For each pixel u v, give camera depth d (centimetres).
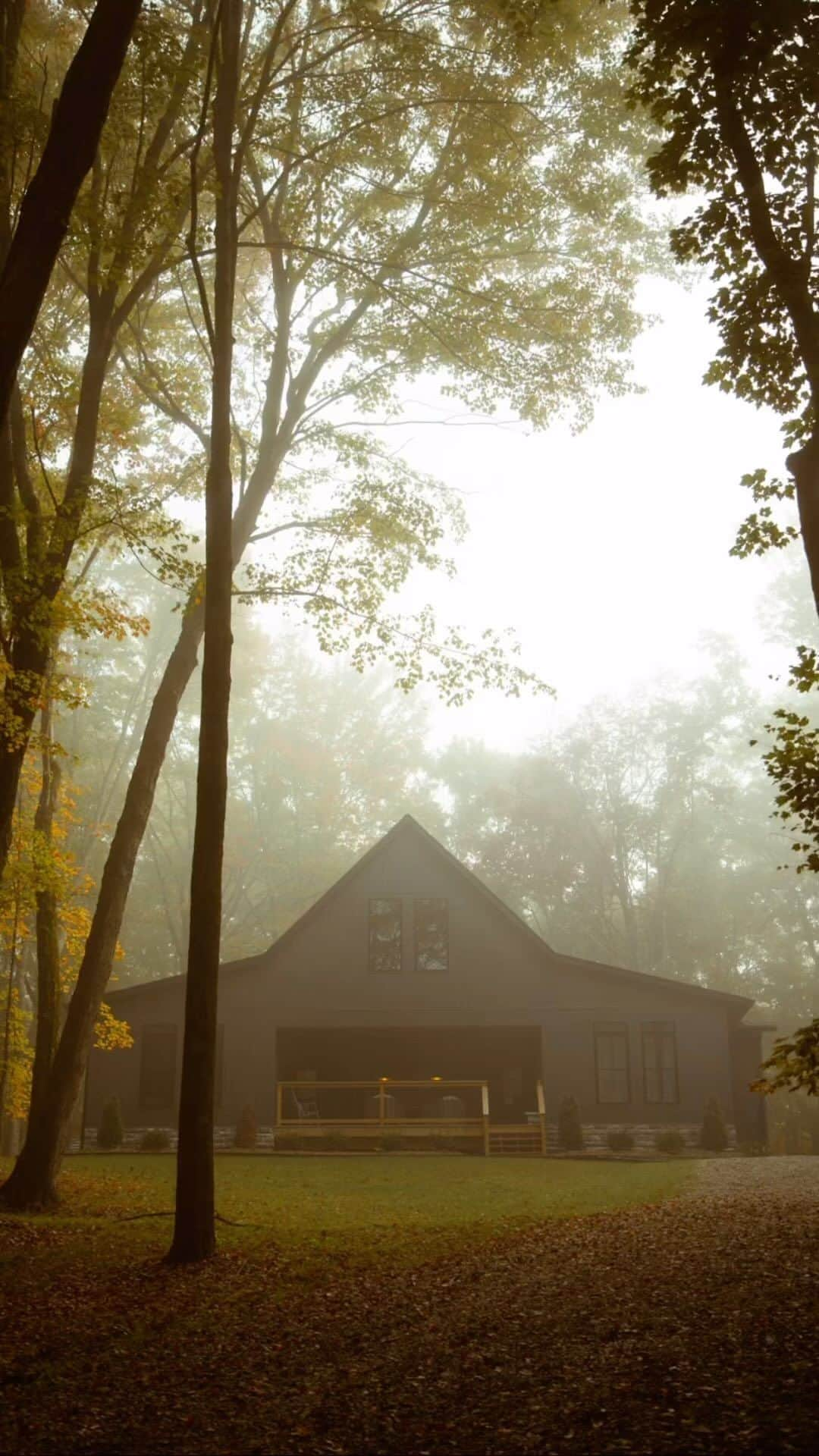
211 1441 603
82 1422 643
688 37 1007
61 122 954
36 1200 1560
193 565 1480
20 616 1443
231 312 1379
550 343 1986
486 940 3134
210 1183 1184
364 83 1766
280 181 1748
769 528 1065
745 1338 696
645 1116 2989
